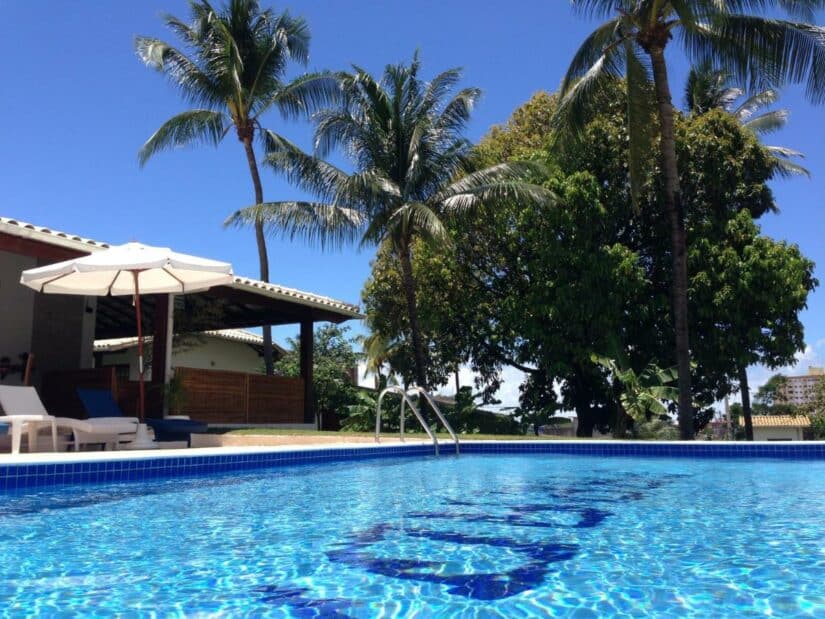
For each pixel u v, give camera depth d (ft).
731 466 31.09
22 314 42.55
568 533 14.60
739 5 46.68
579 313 57.36
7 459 21.58
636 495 20.98
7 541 13.74
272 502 19.24
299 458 29.58
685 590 10.03
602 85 52.47
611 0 49.49
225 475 25.91
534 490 21.99
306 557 12.25
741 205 64.08
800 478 26.04
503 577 10.82
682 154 60.75
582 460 34.55
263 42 69.77
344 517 16.63
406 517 16.66
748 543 13.52
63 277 35.19
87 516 16.74
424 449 36.73
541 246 58.90
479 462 33.22
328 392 72.69
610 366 54.85
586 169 61.26
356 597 9.72
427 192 59.77
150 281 37.50
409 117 59.98
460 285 69.92
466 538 14.02
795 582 10.47
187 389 43.01
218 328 61.46
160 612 9.02
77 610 9.10
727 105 83.71
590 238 57.88
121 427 31.96
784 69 47.73
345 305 55.36
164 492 21.33
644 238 64.08
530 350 65.05
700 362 61.52
